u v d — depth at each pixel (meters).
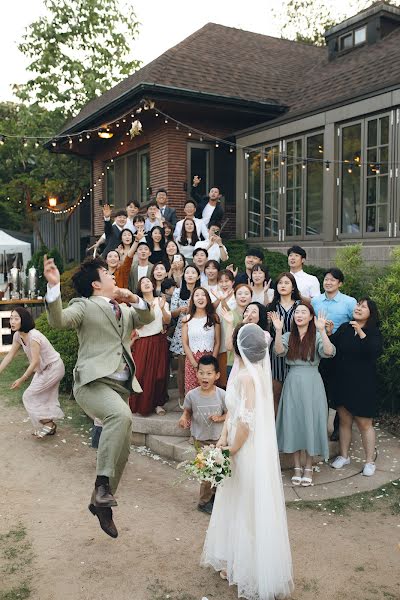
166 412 6.65
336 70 13.70
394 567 3.84
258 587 3.31
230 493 3.58
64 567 3.82
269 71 15.67
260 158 13.16
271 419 3.57
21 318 6.47
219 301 6.17
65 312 3.72
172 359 8.13
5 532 4.34
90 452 6.20
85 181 22.52
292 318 5.50
